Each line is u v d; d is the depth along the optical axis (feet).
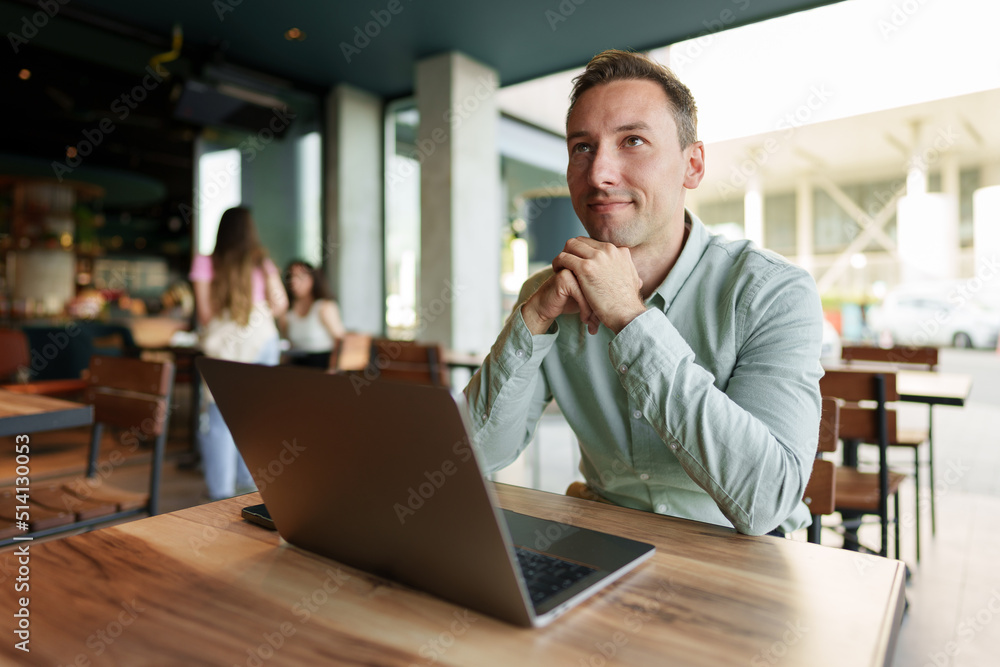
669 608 1.72
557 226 19.21
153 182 31.96
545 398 3.47
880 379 5.98
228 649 1.54
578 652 1.50
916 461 7.64
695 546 2.18
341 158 17.12
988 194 35.09
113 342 18.40
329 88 17.29
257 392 1.89
